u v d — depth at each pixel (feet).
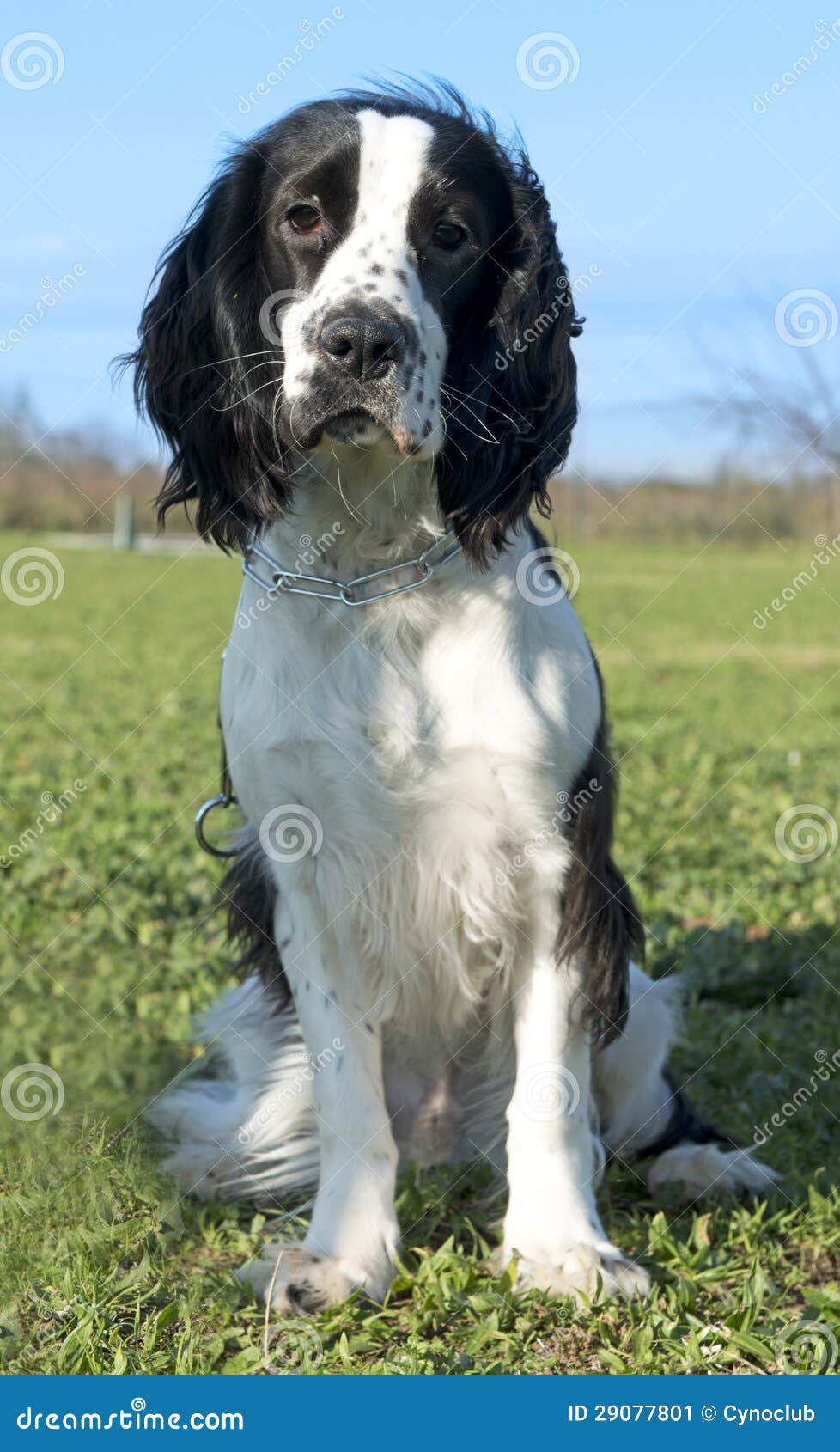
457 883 9.39
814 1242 9.39
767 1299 8.56
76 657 41.32
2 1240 8.89
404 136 9.07
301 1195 10.71
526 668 9.18
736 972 14.69
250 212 9.58
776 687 37.35
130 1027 13.03
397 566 9.18
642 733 29.60
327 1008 9.47
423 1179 10.42
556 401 9.84
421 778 9.18
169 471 10.53
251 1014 11.14
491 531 9.25
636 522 82.58
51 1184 9.75
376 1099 9.42
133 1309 8.34
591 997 9.36
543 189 9.84
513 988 9.74
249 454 9.55
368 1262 8.87
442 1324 8.31
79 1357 7.68
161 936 15.46
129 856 18.40
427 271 9.14
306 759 9.25
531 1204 9.04
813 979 14.55
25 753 26.35
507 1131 10.44
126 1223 9.30
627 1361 7.82
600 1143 10.23
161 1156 10.73
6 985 13.89
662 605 54.54
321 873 9.46
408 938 9.65
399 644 9.18
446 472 9.25
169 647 43.78
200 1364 7.78
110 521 90.79
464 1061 10.63
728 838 20.18
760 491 77.71
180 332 10.16
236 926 10.36
